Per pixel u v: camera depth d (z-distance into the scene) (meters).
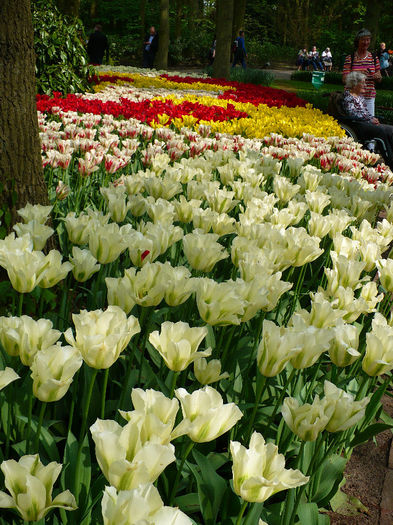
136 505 0.98
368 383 2.71
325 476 2.26
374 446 2.89
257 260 2.39
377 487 2.58
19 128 3.15
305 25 47.16
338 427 1.60
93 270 2.17
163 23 24.61
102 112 7.76
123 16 37.91
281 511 2.02
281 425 2.14
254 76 23.80
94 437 1.14
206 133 6.76
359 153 6.80
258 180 4.45
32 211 2.65
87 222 2.52
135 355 2.49
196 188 3.65
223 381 2.44
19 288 1.91
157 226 2.43
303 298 3.68
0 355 2.12
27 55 3.13
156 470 1.14
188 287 1.94
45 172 4.87
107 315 1.53
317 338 1.76
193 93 13.90
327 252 3.77
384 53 27.19
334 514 2.37
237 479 1.29
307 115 10.33
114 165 4.49
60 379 1.46
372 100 10.08
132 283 1.91
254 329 2.91
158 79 16.52
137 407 1.27
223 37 19.36
